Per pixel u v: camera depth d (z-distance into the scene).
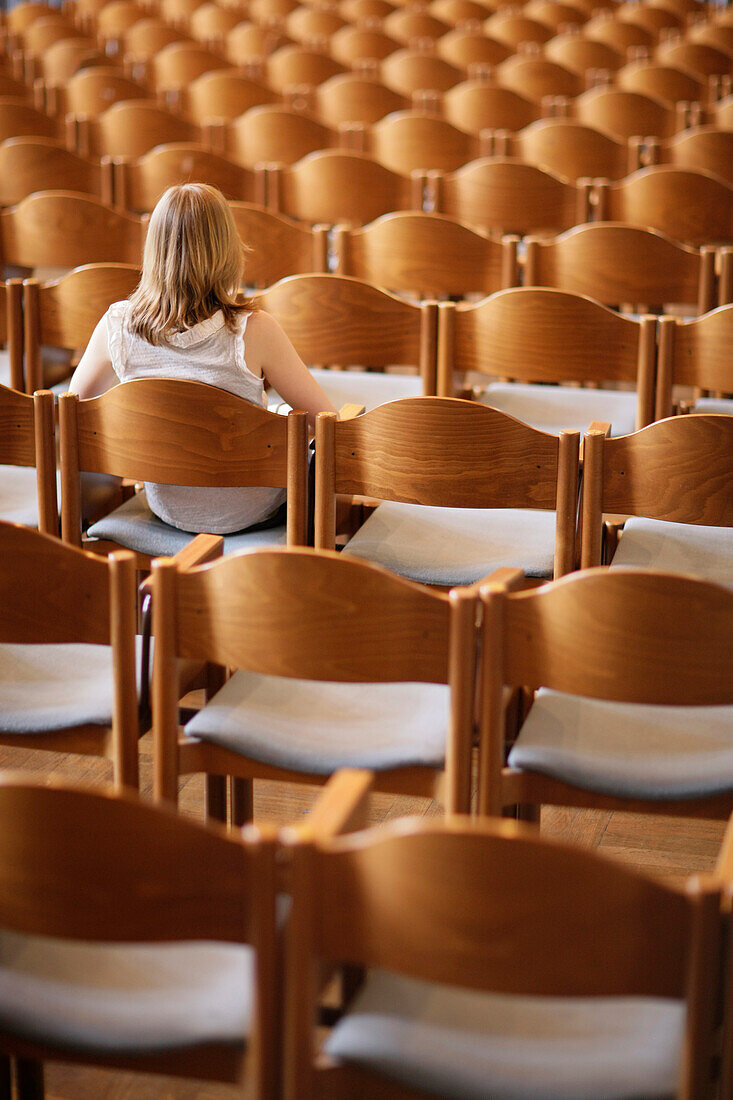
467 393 3.79
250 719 2.26
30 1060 1.99
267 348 3.06
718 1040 1.67
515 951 1.44
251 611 2.03
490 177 4.94
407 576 2.81
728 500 2.62
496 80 7.59
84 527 3.22
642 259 4.04
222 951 1.75
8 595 2.16
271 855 1.46
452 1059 1.55
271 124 5.93
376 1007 1.64
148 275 2.99
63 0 11.07
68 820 1.51
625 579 1.89
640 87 7.34
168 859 1.51
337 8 10.09
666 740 2.21
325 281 3.58
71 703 2.34
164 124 6.01
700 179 4.77
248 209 4.32
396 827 1.41
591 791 2.14
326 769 2.16
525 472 2.70
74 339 3.76
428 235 4.18
